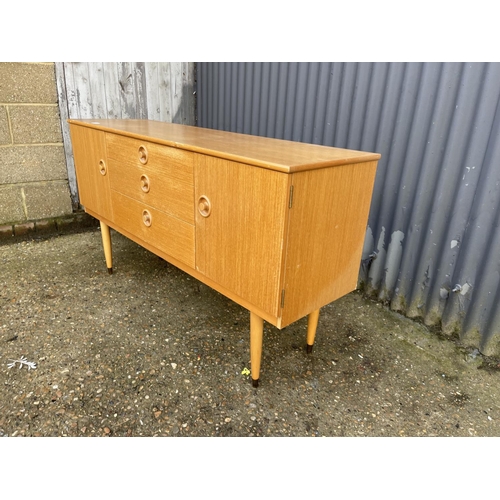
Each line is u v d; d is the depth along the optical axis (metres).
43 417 1.56
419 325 2.28
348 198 1.55
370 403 1.72
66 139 3.23
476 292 2.00
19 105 2.96
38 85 2.99
